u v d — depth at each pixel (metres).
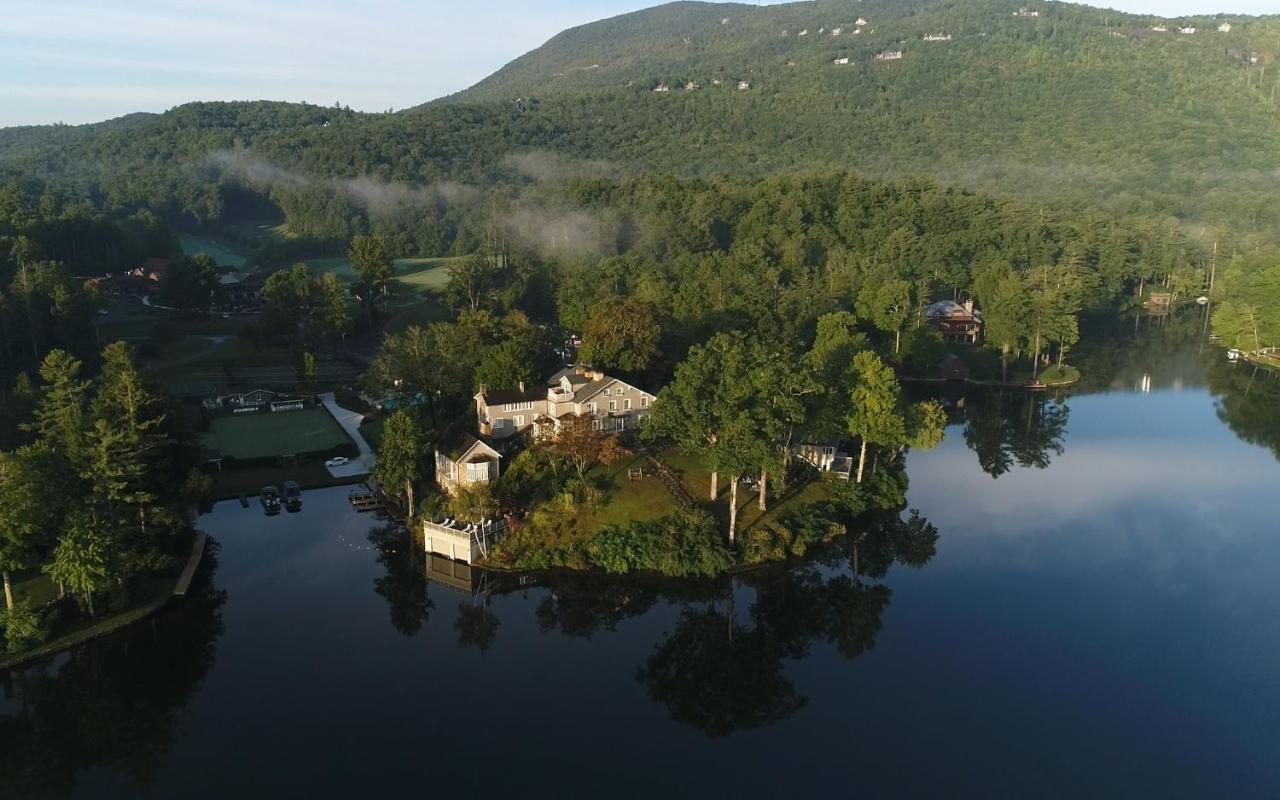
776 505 92.69
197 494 86.69
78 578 68.88
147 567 78.12
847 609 79.25
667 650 73.19
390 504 98.88
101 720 62.81
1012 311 158.62
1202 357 180.12
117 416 81.94
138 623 74.06
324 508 99.56
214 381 145.38
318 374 146.38
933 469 115.75
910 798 55.22
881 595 81.44
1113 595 80.81
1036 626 75.88
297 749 59.47
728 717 63.84
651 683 68.12
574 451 91.56
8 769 58.12
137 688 66.44
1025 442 127.25
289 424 126.19
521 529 86.81
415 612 78.06
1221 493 106.44
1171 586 82.69
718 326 143.50
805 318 159.38
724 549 83.88
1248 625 75.75
